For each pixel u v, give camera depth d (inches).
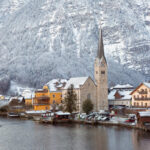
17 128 5620.1
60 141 4328.3
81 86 7726.4
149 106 6855.3
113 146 3971.5
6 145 4143.7
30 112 7864.2
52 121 6161.4
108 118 5930.1
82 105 7578.7
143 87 7071.9
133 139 4281.5
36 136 4724.4
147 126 4790.8
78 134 4793.3
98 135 4665.4
